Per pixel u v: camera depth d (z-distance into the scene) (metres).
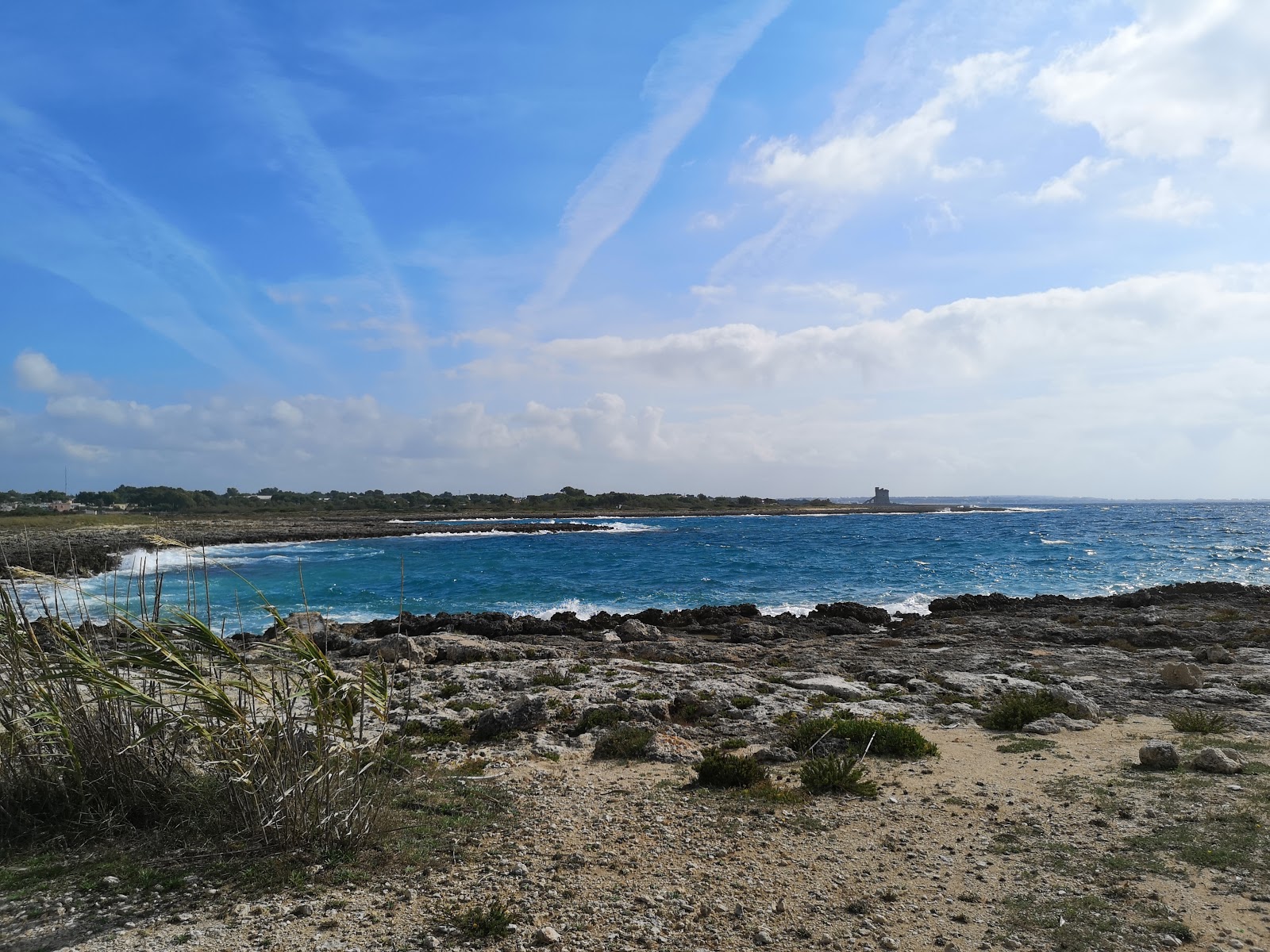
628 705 14.39
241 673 7.25
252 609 34.97
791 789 9.77
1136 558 59.78
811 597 41.03
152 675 7.15
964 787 9.78
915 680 17.39
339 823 7.10
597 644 25.27
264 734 7.11
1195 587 36.06
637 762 11.35
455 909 6.09
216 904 6.00
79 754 7.40
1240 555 61.25
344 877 6.56
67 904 5.93
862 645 24.98
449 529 112.38
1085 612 31.28
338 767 7.33
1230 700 15.38
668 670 19.08
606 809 8.89
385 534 101.81
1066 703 14.39
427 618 29.98
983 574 50.44
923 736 12.85
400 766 9.70
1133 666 20.06
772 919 6.09
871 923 6.03
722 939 5.76
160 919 5.74
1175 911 6.14
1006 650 23.12
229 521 116.31
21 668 7.57
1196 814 8.38
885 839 7.96
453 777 9.98
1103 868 7.04
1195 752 11.22
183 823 7.34
